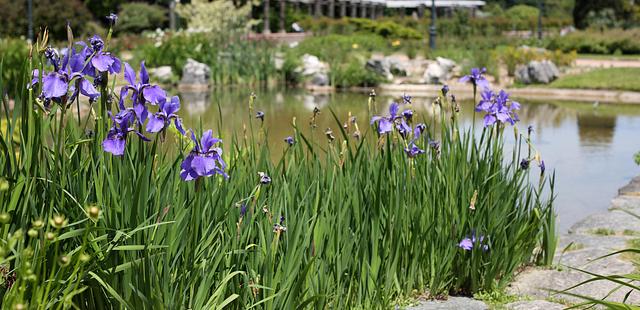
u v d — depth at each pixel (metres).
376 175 4.45
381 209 4.45
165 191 3.06
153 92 2.82
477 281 4.80
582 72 25.25
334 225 3.94
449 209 4.73
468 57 28.84
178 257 3.03
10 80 14.45
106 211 2.90
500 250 4.86
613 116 17.19
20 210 2.90
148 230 2.97
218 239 3.23
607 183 9.59
